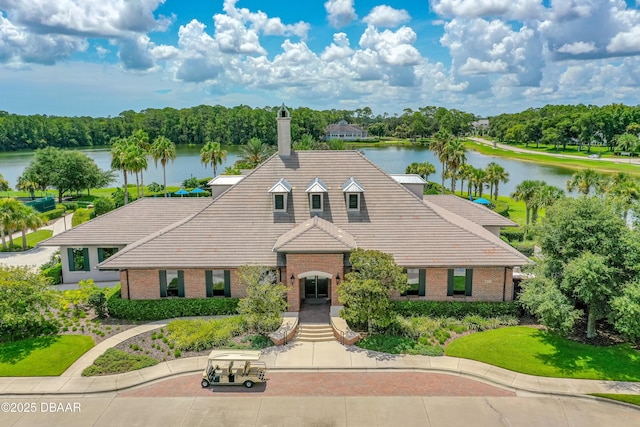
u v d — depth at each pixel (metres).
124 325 28.36
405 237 30.86
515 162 147.38
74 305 31.06
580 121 169.25
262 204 33.09
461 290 29.81
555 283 24.81
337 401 20.75
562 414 19.78
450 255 29.42
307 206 33.03
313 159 35.59
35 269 41.44
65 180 77.62
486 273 29.39
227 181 38.66
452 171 76.50
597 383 21.80
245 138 193.12
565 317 23.12
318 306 30.41
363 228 31.69
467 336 26.66
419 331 26.80
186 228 31.45
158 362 24.02
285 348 25.50
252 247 30.31
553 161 142.00
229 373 21.83
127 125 198.62
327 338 26.56
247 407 20.34
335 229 30.70
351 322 27.72
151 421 19.44
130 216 38.06
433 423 19.16
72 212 70.81
